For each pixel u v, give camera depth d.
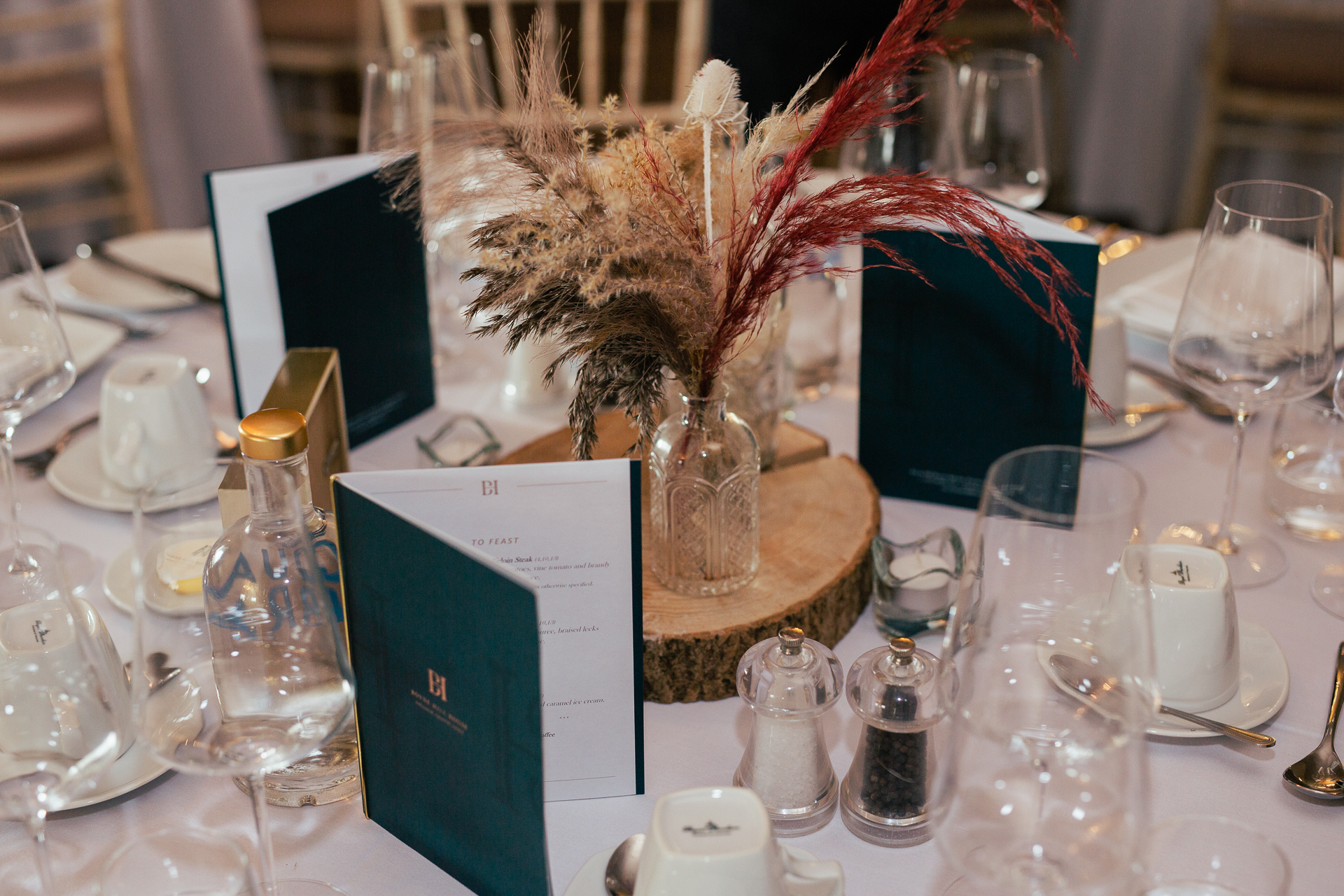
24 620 0.79
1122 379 1.37
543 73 0.90
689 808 0.72
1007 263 1.15
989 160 1.69
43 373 1.13
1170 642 0.94
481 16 2.41
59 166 3.09
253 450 0.73
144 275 1.74
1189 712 0.96
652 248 0.86
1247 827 0.74
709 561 1.04
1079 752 0.62
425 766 0.84
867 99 0.90
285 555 0.74
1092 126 3.54
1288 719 0.97
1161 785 0.91
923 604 1.06
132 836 0.88
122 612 1.12
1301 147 3.39
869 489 1.24
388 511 0.77
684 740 0.98
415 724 0.83
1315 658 1.04
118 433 1.28
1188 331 1.14
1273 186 1.14
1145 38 3.39
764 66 2.38
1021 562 0.69
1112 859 0.62
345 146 4.00
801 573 1.09
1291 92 3.06
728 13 2.39
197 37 3.61
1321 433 1.22
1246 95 3.11
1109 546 0.67
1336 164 3.48
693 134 0.98
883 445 1.29
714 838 0.70
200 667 0.74
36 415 1.48
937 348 1.21
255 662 0.74
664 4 2.46
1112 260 1.72
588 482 0.85
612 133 0.94
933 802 0.67
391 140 1.02
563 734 0.91
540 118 0.89
